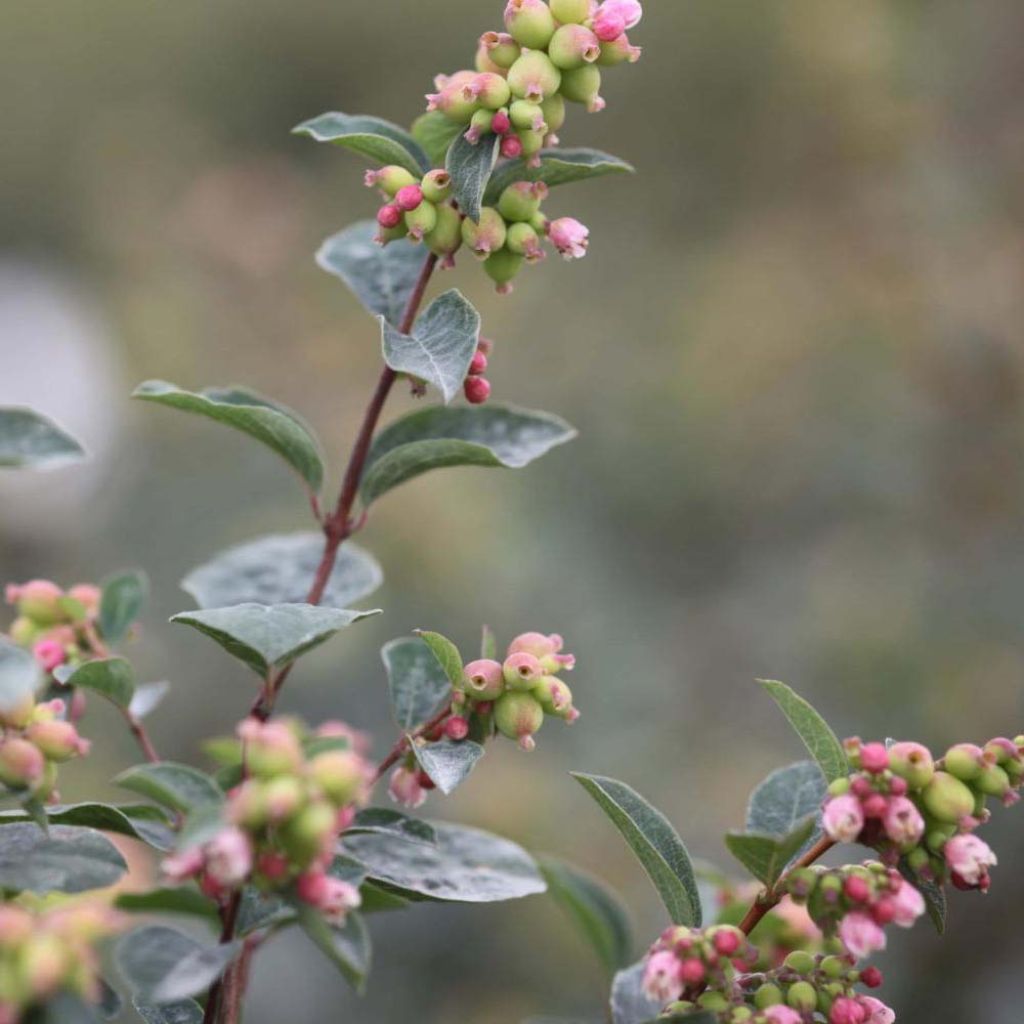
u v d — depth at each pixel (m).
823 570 11.68
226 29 21.84
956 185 13.34
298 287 16.09
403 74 21.59
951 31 14.20
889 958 8.46
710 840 9.84
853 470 12.27
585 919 4.76
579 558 12.02
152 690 4.31
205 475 12.97
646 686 10.92
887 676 10.66
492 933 8.65
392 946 8.60
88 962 2.52
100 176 20.00
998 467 11.83
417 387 3.84
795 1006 3.10
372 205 17.25
